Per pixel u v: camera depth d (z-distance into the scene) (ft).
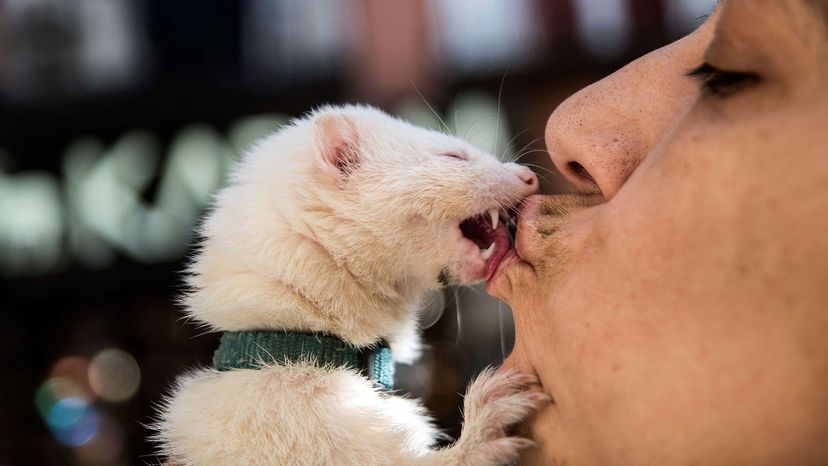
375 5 4.42
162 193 4.66
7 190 4.76
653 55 0.90
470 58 4.37
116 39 4.83
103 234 4.66
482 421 0.96
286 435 1.03
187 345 3.89
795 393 0.74
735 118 0.76
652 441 0.78
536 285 0.88
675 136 0.79
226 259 1.12
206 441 1.04
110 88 4.76
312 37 4.63
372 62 4.45
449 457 1.00
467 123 4.18
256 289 1.09
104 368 3.86
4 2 4.83
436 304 1.30
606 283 0.81
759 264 0.74
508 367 0.94
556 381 0.86
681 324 0.77
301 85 4.58
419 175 1.22
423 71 4.39
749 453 0.75
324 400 1.04
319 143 1.20
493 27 4.41
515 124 4.29
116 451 3.59
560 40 4.37
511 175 1.24
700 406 0.76
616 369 0.79
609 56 4.33
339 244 1.15
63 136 4.81
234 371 1.07
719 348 0.75
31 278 4.66
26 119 4.77
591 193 0.90
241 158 1.27
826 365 0.73
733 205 0.75
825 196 0.72
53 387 3.85
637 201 0.80
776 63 0.74
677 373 0.77
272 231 1.12
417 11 4.39
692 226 0.76
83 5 4.83
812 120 0.73
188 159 4.63
